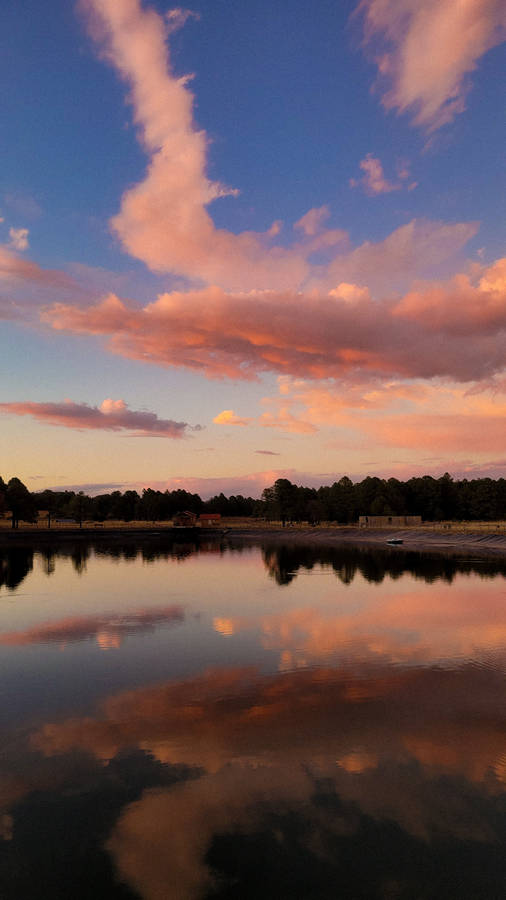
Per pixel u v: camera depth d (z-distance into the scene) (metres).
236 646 25.12
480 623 29.98
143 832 10.54
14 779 12.60
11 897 8.94
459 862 9.70
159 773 12.86
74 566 66.88
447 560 71.06
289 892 9.00
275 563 69.31
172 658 23.06
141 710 16.95
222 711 16.80
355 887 9.07
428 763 13.27
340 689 18.83
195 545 112.62
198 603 37.78
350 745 14.30
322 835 10.45
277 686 19.23
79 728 15.54
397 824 10.75
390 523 144.75
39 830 10.62
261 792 11.95
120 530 143.62
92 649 24.67
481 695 18.08
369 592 42.47
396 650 24.16
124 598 40.31
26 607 36.44
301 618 31.84
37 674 20.80
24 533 127.94
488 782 12.33
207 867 9.55
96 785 12.29
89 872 9.43
